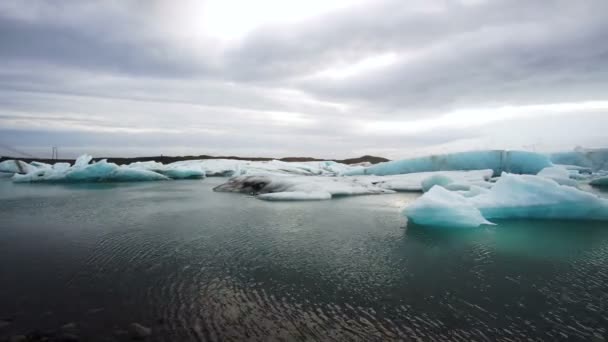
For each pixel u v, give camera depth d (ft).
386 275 27.45
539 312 21.34
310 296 23.48
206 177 160.25
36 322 19.56
